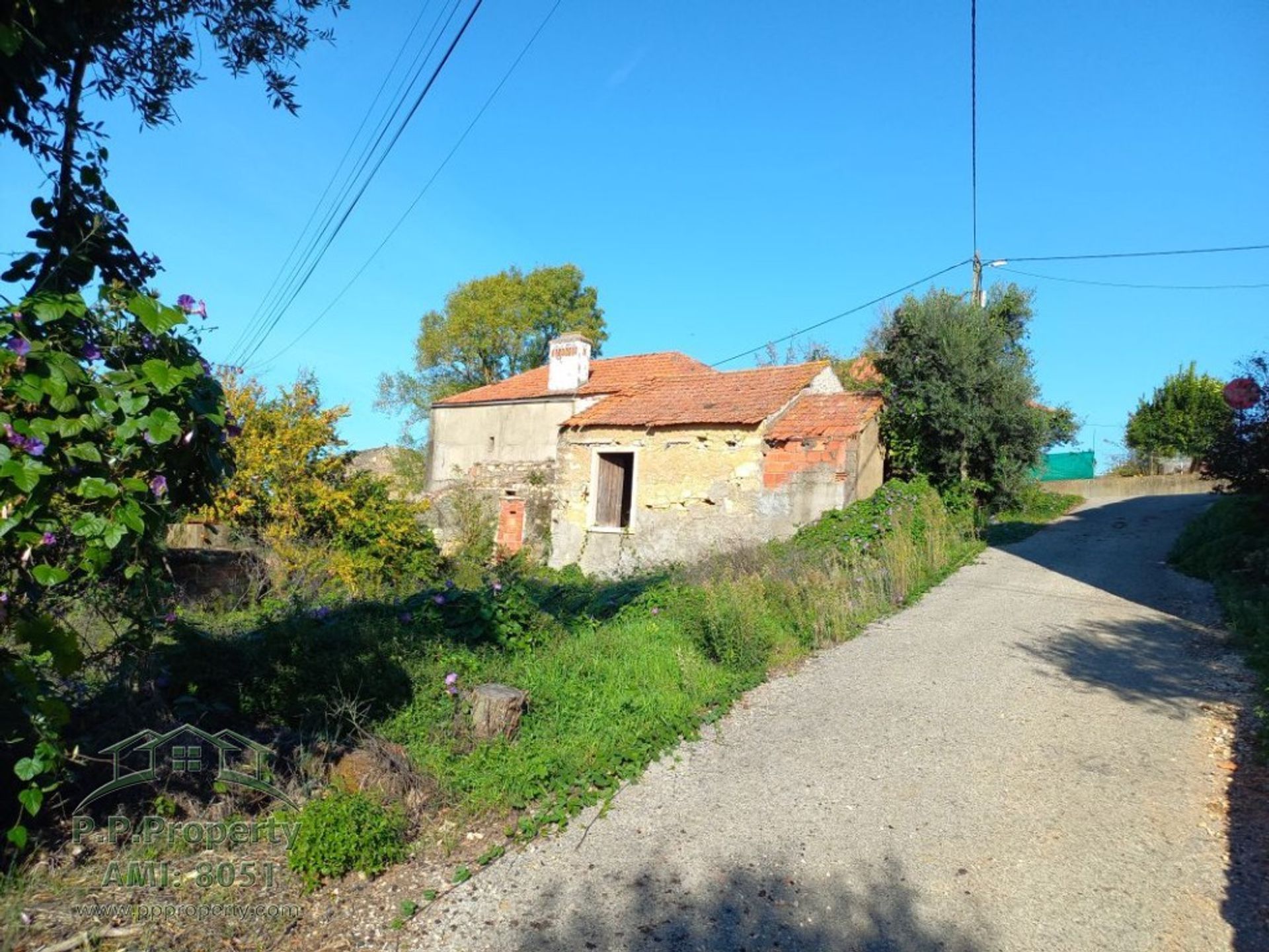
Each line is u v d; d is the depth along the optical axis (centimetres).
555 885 421
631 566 1672
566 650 775
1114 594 1101
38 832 416
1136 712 651
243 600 1176
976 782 530
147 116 527
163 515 361
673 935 378
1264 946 354
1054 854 441
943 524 1488
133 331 362
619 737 596
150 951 344
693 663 758
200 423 368
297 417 1477
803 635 897
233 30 554
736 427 1603
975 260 1917
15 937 343
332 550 1405
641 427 1723
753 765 570
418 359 3541
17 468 300
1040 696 696
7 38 341
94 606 420
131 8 456
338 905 397
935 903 400
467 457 2217
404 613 800
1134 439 2991
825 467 1510
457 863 441
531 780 522
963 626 949
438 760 537
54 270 372
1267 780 515
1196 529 1371
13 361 308
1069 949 363
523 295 3388
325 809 431
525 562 1819
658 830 479
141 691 537
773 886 419
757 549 1322
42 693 375
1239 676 727
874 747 594
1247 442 1207
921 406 1652
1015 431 1667
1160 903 392
